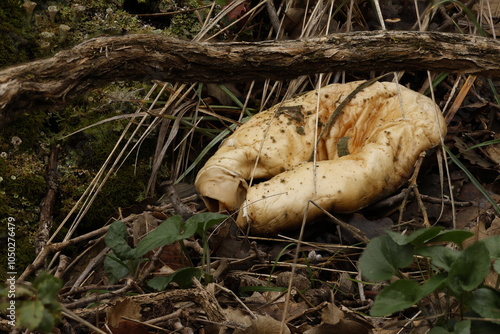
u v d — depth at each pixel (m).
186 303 2.20
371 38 2.62
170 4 3.84
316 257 2.57
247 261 2.54
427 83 3.48
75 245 2.85
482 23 3.99
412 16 3.94
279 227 2.60
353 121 2.94
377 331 2.04
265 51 2.54
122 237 2.23
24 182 2.93
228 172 2.73
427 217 2.71
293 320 2.14
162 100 3.48
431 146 2.80
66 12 3.56
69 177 3.07
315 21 3.50
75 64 2.28
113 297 2.23
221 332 2.02
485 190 2.84
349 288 2.39
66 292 2.41
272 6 3.74
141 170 3.21
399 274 1.84
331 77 3.57
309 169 2.65
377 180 2.65
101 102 3.33
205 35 3.73
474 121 3.39
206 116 3.44
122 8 3.74
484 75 2.71
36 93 2.20
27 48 3.36
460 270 1.65
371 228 2.66
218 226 2.60
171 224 2.14
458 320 1.79
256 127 2.89
